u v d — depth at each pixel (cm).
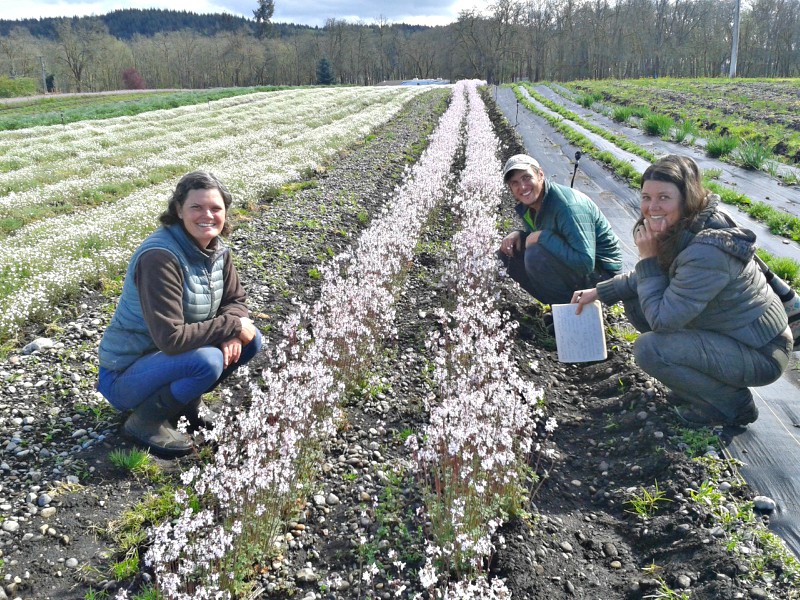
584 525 399
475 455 409
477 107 3147
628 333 618
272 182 1398
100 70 8256
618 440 466
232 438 457
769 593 314
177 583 317
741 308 415
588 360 530
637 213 1119
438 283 811
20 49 8181
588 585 350
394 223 870
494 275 711
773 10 7081
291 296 772
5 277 834
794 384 515
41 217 1270
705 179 1233
